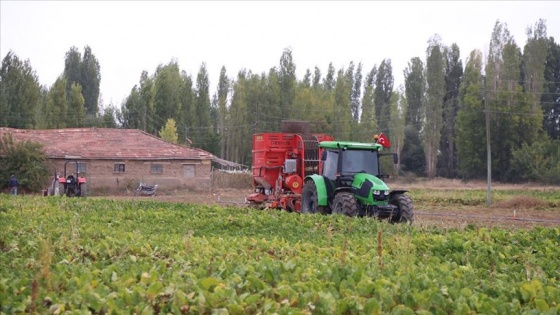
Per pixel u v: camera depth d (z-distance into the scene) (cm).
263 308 667
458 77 7906
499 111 6309
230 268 848
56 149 4391
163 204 2156
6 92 6338
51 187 3775
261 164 2458
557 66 7331
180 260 930
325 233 1434
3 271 862
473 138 6462
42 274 766
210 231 1509
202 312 667
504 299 743
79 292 702
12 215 1700
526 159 6050
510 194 4278
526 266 957
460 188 5138
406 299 701
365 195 1872
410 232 1398
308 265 892
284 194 2339
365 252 1091
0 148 4169
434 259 1031
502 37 6438
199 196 4153
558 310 695
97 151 4459
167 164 4575
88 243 1117
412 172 7631
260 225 1584
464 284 810
